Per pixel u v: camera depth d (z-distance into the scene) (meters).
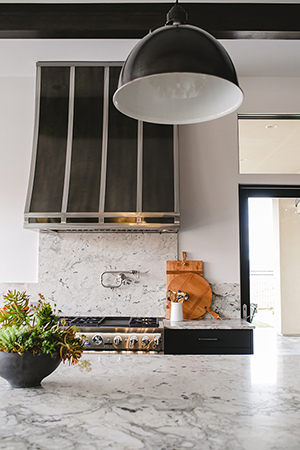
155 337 3.10
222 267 3.74
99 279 3.71
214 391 1.45
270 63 3.61
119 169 3.45
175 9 1.41
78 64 3.66
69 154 3.50
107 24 2.56
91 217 3.28
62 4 2.58
